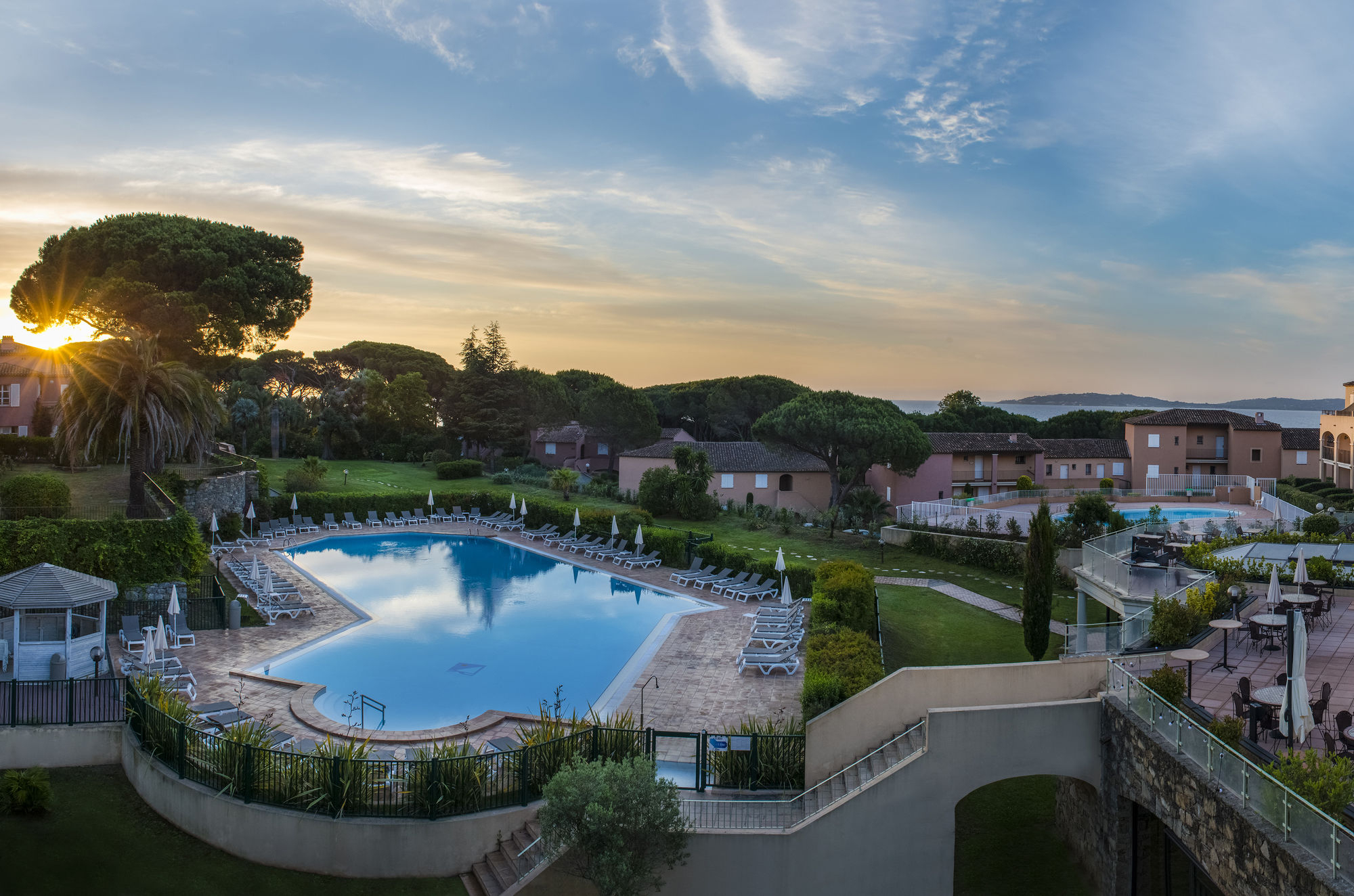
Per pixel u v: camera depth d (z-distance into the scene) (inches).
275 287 2055.9
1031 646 877.2
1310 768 443.5
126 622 981.2
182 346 1891.0
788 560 1514.5
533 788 609.9
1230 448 2586.1
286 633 1059.3
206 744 614.5
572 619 1157.7
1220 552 1009.5
